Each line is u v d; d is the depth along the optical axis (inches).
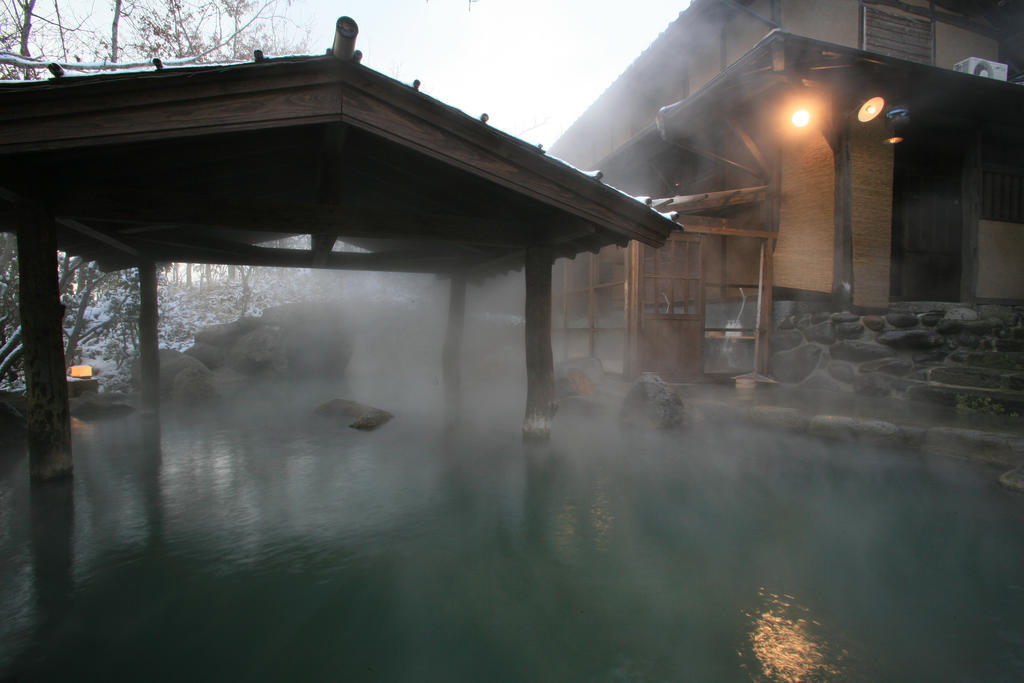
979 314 251.8
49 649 80.2
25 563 107.3
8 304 287.0
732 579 101.3
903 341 249.8
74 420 254.4
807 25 343.3
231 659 78.2
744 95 270.7
